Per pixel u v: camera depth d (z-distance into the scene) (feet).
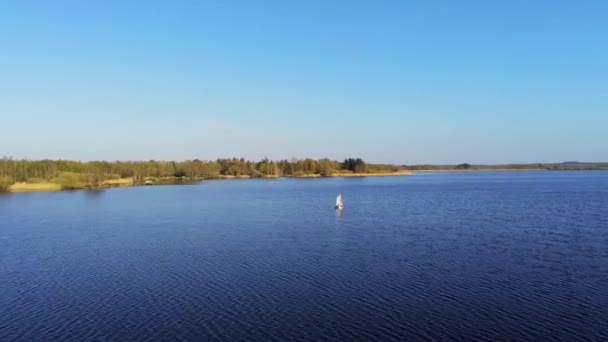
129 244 199.31
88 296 123.34
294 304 114.11
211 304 114.93
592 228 224.33
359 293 122.11
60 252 183.21
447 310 108.37
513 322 100.68
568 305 110.52
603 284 126.82
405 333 95.76
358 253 172.24
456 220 262.26
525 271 141.69
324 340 92.79
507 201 378.73
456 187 618.44
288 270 147.33
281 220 276.00
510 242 189.98
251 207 360.48
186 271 148.46
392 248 180.86
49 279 141.38
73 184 644.27
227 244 195.72
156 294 124.06
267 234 221.66
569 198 400.06
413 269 146.00
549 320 101.45
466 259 159.02
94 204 397.39
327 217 287.48
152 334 96.73
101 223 271.28
